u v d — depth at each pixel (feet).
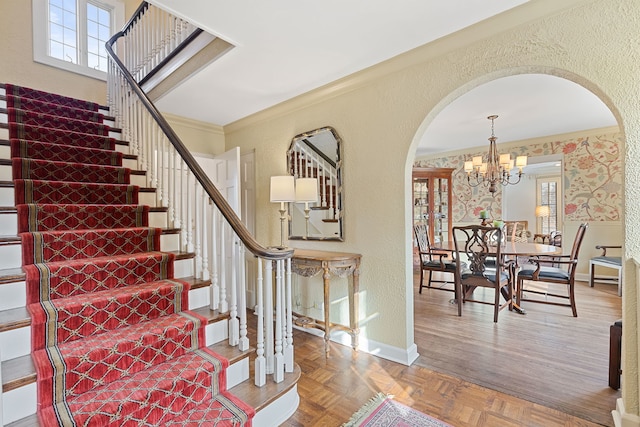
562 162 16.48
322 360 8.16
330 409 6.09
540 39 5.89
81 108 11.30
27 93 10.11
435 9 5.96
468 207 20.13
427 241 15.34
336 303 9.61
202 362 5.45
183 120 12.24
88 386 4.56
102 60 14.87
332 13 6.02
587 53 5.44
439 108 7.52
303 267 8.73
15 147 7.62
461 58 6.89
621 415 5.24
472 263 11.30
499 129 15.37
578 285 15.42
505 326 10.29
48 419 3.97
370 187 8.61
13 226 6.23
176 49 9.07
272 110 11.10
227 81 9.00
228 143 13.34
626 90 5.12
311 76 8.75
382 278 8.41
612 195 15.29
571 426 5.51
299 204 10.64
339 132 9.25
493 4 5.84
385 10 5.96
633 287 5.12
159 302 6.11
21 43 12.46
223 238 6.54
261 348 5.90
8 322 4.48
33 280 5.24
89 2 14.43
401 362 7.94
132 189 8.45
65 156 8.39
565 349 8.52
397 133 8.02
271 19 6.20
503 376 7.20
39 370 4.17
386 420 5.75
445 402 6.26
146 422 4.51
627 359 5.20
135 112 9.85
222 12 5.96
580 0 5.45
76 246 6.38
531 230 28.12
